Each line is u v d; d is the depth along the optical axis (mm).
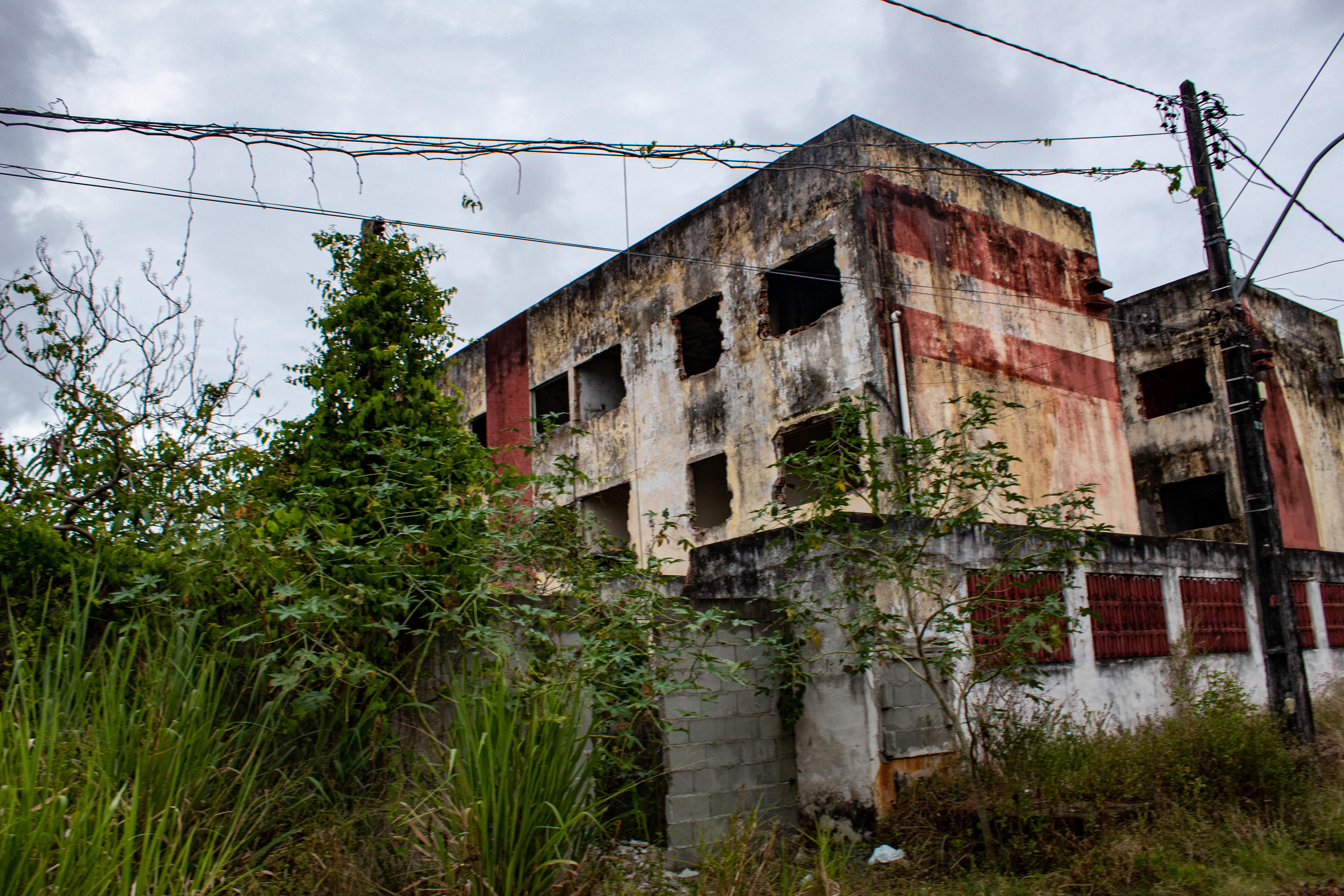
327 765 4969
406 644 5613
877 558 6395
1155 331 18703
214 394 6551
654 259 14977
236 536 5035
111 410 5965
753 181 13461
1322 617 12719
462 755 4273
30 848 3096
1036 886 5305
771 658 7059
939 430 10133
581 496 15547
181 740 4027
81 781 3699
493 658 5281
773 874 5074
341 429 7512
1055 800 6137
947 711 6051
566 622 5645
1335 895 5094
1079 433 13344
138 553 5250
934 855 5996
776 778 6863
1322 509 17938
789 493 12750
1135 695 8867
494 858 3863
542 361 17109
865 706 6555
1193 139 8539
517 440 17297
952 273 12484
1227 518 18719
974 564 7637
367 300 7941
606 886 4457
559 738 4203
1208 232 8570
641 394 14859
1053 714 7602
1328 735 8750
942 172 9180
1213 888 5199
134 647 4453
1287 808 6383
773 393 12711
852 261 11820
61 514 5523
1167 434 18234
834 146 9539
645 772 6020
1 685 4477
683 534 13656
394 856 4457
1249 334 8445
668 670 5695
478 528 5727
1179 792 6410
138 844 3721
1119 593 9133
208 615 5098
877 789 6406
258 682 4836
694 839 6227
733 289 13586
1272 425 17438
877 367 11328
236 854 4117
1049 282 13758
